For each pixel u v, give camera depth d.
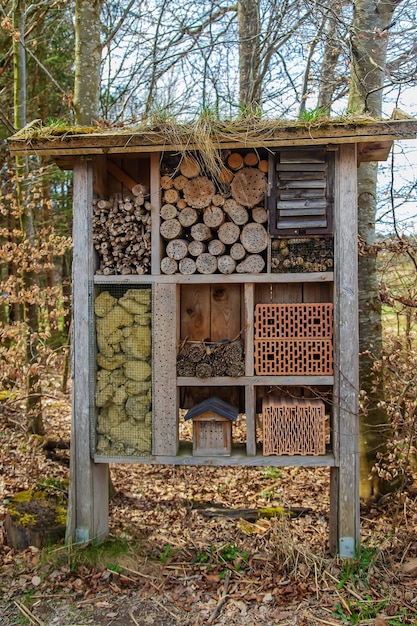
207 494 4.69
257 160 3.31
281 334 3.36
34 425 5.55
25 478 4.66
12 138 3.23
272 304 3.35
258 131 3.10
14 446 5.27
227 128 3.13
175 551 3.55
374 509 4.21
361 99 4.61
